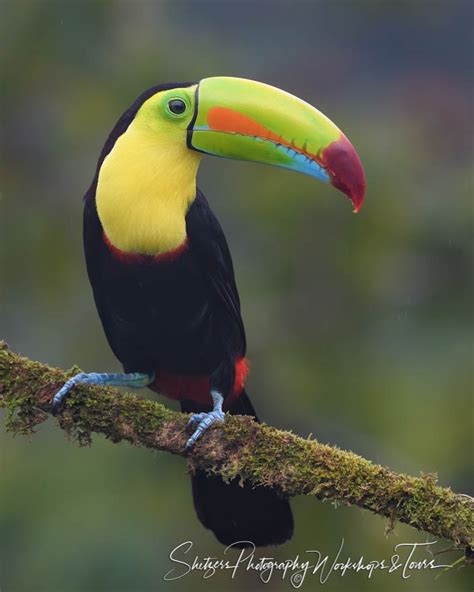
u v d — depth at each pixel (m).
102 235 9.93
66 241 14.84
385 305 14.67
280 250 14.44
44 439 13.88
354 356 14.39
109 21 15.22
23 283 14.73
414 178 15.07
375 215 14.41
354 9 20.39
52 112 15.07
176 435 9.01
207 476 9.67
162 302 10.01
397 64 26.05
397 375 14.39
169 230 9.77
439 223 14.68
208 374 10.36
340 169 9.72
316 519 12.96
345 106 18.66
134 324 10.18
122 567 12.82
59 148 15.05
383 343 14.59
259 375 14.17
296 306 14.45
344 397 14.23
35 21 14.91
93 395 9.05
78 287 14.79
